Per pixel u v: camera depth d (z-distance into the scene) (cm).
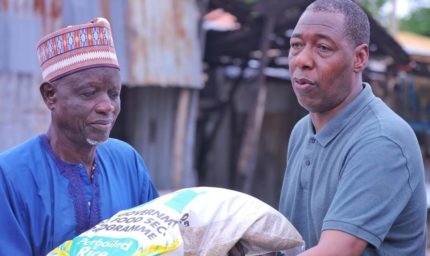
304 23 221
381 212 205
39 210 220
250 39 936
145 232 200
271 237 214
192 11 808
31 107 671
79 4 705
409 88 1162
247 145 887
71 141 223
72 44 214
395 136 211
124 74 748
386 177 206
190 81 806
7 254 212
